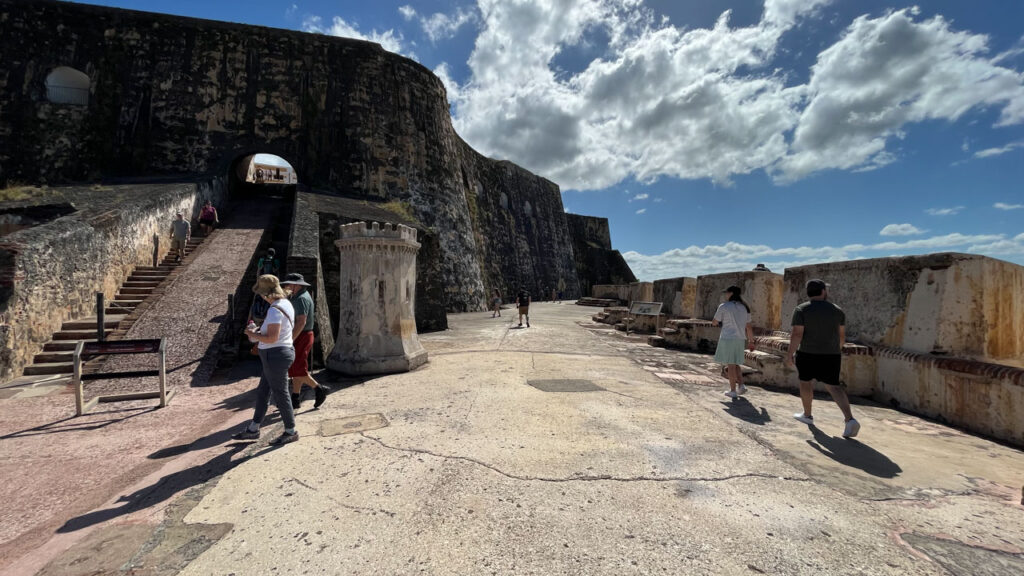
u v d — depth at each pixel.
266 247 12.94
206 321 8.23
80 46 18.42
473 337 11.36
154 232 11.29
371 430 3.97
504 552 2.12
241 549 2.18
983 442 3.85
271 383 3.67
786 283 7.30
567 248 51.72
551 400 4.99
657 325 12.65
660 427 4.07
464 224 26.47
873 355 5.55
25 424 4.42
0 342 6.12
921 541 2.23
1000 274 4.75
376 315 6.64
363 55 22.17
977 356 4.62
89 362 6.79
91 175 17.77
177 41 19.48
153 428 4.29
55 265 7.37
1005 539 2.25
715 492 2.77
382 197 21.61
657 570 1.97
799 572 1.96
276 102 20.47
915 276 5.18
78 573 2.02
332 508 2.57
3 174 17.02
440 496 2.70
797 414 4.54
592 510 2.53
